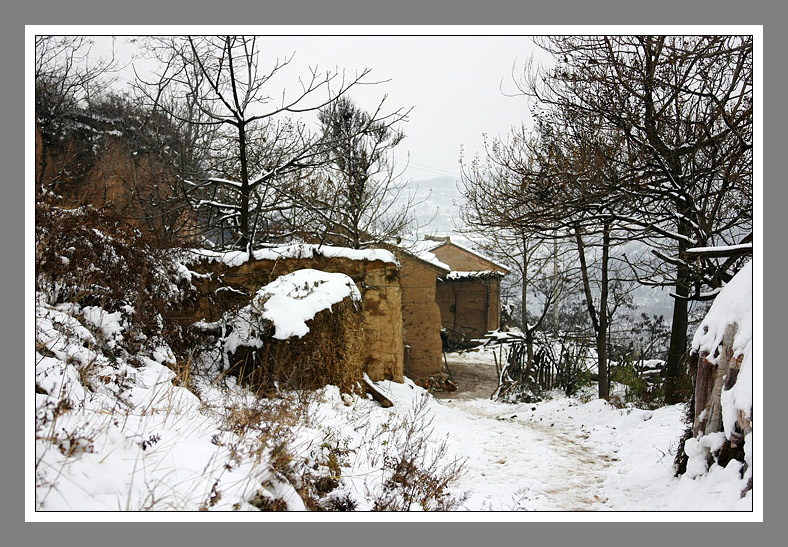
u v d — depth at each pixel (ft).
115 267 28.89
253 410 21.84
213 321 38.96
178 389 23.12
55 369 17.88
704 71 36.42
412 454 25.29
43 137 56.95
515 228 43.21
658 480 27.30
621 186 37.32
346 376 37.93
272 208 53.31
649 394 47.93
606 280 55.06
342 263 45.55
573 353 63.36
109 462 14.78
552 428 43.24
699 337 25.49
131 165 60.70
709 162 38.81
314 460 21.90
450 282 107.65
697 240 38.01
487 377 76.43
